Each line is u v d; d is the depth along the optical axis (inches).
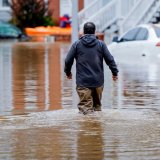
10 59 1609.3
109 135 607.5
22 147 559.5
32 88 1007.0
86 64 733.9
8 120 701.3
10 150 548.1
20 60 1574.8
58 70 1309.1
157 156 523.5
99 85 737.6
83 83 733.3
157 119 696.4
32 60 1573.6
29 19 2839.6
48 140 588.1
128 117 711.1
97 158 518.3
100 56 738.2
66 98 887.1
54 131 631.2
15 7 2864.2
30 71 1290.6
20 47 2133.4
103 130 633.0
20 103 842.8
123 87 1005.2
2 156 526.6
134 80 1103.0
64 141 582.9
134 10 2053.4
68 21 2837.1
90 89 736.3
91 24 745.6
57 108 794.2
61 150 546.6
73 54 739.4
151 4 2052.2
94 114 731.4
